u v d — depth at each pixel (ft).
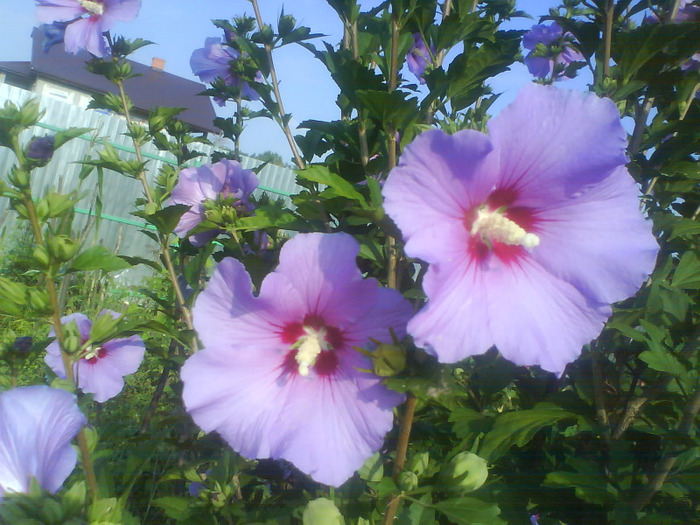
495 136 0.88
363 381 0.89
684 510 1.33
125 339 1.99
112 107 1.99
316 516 0.90
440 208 0.86
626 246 0.93
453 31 1.44
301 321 0.93
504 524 0.91
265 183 8.59
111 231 7.48
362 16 1.59
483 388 1.46
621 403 1.48
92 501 0.93
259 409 0.92
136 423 2.37
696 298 1.61
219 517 1.34
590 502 1.24
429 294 0.80
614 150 0.88
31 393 0.87
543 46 2.37
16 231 4.63
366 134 1.37
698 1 1.84
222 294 0.90
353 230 1.47
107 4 1.95
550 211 0.95
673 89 1.70
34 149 1.14
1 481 0.87
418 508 1.01
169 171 1.95
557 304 0.92
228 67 2.71
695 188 1.75
